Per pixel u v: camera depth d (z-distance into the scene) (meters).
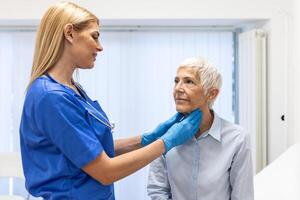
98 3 3.19
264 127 3.27
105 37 3.55
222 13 3.24
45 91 1.29
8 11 3.16
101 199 1.40
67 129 1.28
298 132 2.36
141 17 3.21
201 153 1.57
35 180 1.36
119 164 1.33
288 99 3.23
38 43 1.37
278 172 2.29
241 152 1.55
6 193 3.54
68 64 1.38
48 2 3.16
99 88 3.56
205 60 1.53
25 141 1.39
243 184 1.54
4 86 3.52
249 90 3.33
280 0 3.24
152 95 3.60
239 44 3.53
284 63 3.25
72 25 1.32
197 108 1.54
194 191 1.57
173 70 3.61
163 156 1.66
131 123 3.59
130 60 3.58
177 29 3.58
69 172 1.33
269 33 3.27
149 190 1.66
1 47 3.51
